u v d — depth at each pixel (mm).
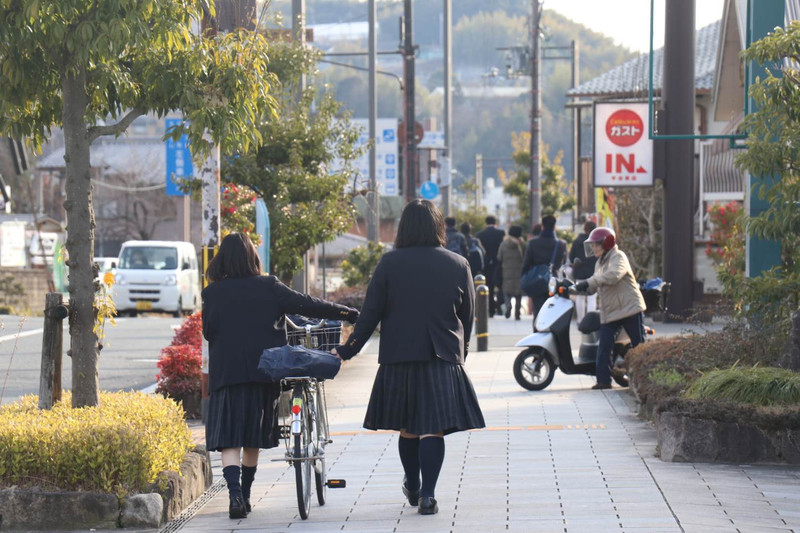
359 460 17500
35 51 15289
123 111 16703
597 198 62781
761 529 11734
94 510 12969
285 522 13266
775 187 19953
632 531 11773
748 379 16578
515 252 47906
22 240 94875
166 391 24156
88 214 15414
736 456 15781
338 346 13805
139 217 138375
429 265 13281
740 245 27047
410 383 13109
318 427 14180
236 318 13805
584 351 26297
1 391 27766
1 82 15539
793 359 18438
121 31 13961
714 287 47656
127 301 64062
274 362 13164
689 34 42562
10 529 12930
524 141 131125
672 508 12867
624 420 20797
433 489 13211
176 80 15367
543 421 20953
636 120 43312
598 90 82500
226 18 21141
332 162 35781
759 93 19734
